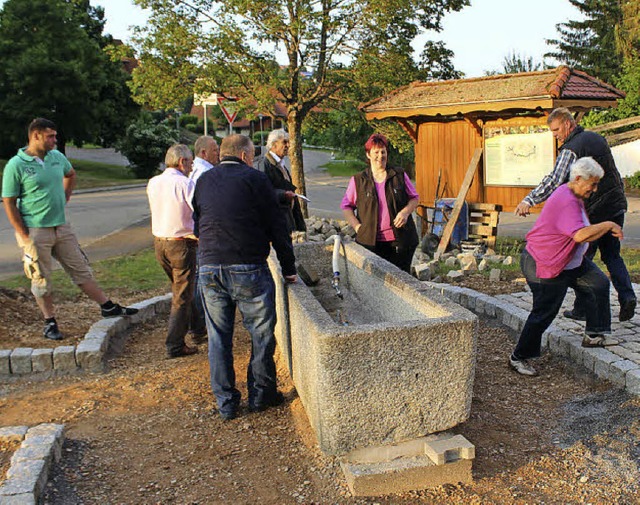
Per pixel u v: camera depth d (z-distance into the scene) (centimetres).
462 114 1000
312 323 343
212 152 578
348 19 1118
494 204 1033
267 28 1091
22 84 3312
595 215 532
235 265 405
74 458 376
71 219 1694
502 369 511
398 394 336
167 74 1160
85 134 3591
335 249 557
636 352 483
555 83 855
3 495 310
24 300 711
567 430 409
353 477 329
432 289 410
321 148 6488
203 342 620
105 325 617
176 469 366
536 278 466
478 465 365
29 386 520
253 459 375
